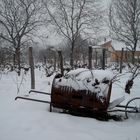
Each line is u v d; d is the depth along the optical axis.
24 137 6.50
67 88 8.56
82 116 8.67
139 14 33.84
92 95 8.33
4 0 29.00
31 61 13.71
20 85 14.66
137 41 34.97
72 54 28.09
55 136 6.56
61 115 8.31
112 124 7.84
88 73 8.88
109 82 8.52
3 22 28.67
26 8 29.75
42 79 18.95
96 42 32.56
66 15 30.05
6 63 27.52
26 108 9.14
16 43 28.72
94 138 6.49
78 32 29.94
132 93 13.41
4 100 10.48
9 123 7.46
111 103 9.10
